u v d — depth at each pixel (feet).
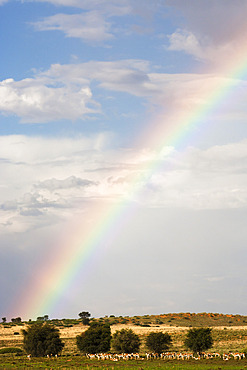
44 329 380.99
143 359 340.59
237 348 429.38
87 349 382.83
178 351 406.62
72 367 277.03
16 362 310.45
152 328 620.90
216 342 475.72
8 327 636.48
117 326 646.74
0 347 473.26
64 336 551.18
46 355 370.32
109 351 404.77
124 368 268.00
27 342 375.86
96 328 399.03
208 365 285.43
